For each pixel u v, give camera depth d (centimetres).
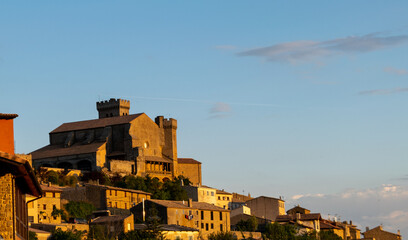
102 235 16562
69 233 15650
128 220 17338
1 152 4425
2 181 4641
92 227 16700
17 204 4919
